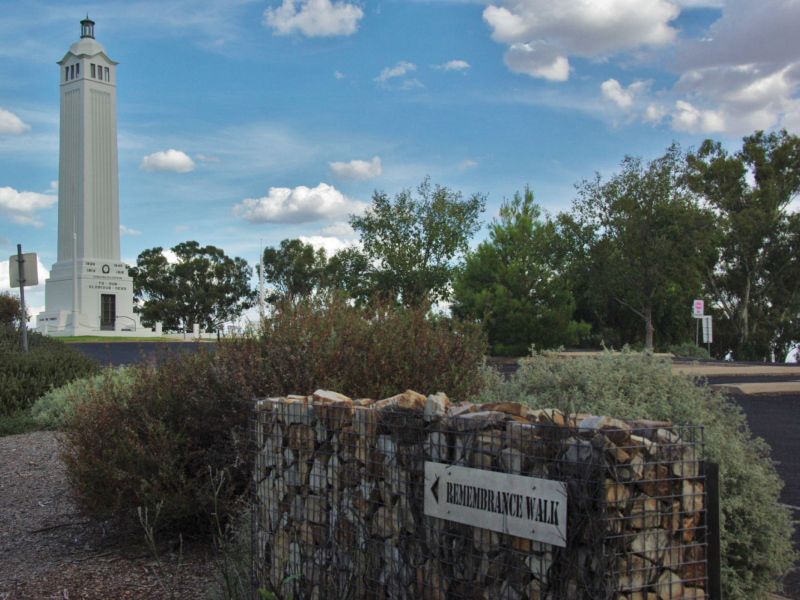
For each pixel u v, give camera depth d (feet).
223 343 22.47
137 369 24.04
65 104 179.93
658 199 116.37
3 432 41.11
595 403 16.33
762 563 14.08
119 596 16.08
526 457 9.79
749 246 155.84
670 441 9.82
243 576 15.11
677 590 9.51
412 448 11.43
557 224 115.75
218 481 19.63
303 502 13.35
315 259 266.57
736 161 159.84
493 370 25.00
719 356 166.09
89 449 21.08
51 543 20.84
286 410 13.80
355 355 21.06
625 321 134.41
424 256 123.95
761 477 14.49
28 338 70.23
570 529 9.25
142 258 256.52
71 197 178.19
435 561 10.94
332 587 12.61
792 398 51.93
